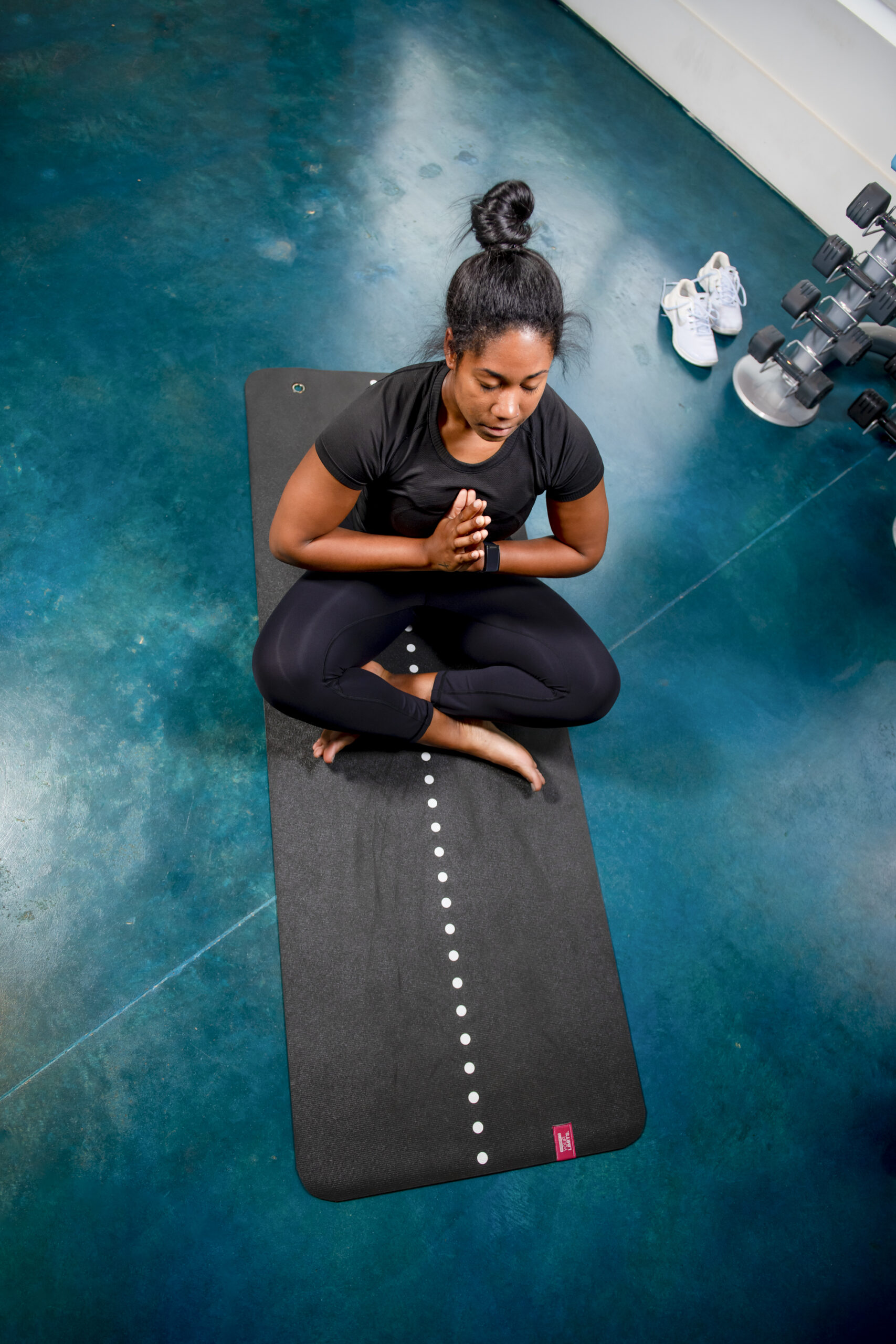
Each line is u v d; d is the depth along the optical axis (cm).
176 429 228
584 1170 172
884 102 286
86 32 287
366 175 284
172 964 175
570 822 200
